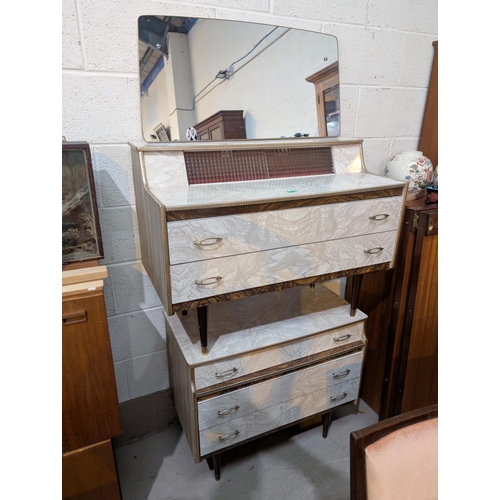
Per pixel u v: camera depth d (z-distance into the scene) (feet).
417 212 4.17
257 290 3.33
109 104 3.70
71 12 3.31
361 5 4.49
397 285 4.54
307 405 4.37
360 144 4.47
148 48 3.64
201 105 3.93
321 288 5.06
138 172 3.61
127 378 4.77
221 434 3.92
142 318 4.60
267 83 4.19
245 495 4.20
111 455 3.57
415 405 5.03
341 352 4.33
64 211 3.24
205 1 3.76
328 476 4.41
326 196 3.31
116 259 4.24
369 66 4.83
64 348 3.06
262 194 3.21
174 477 4.44
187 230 2.85
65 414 3.24
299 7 4.19
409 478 2.01
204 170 3.73
